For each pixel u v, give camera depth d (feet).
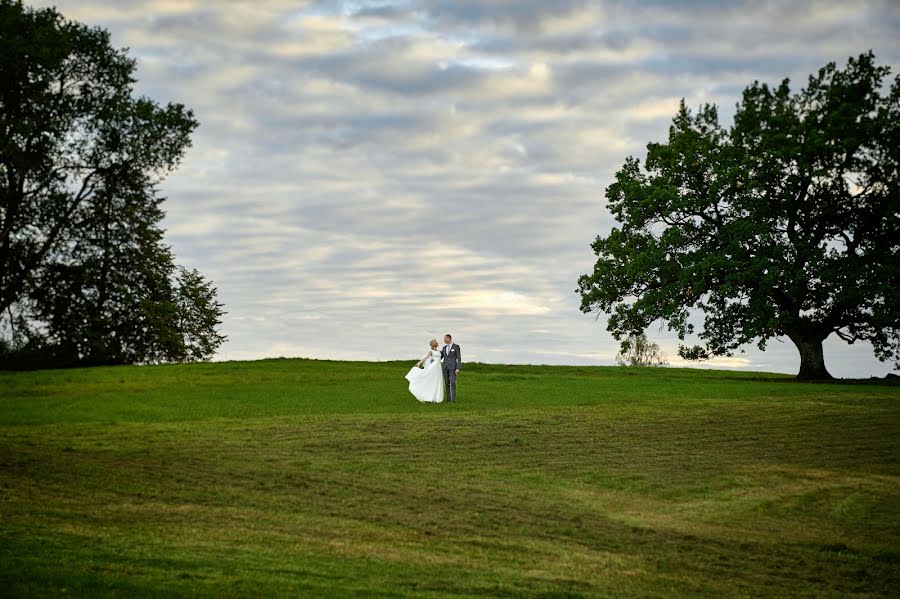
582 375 157.58
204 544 43.32
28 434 75.46
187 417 88.28
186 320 200.13
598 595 38.50
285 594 34.88
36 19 166.91
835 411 105.50
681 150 169.17
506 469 67.77
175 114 181.57
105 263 180.86
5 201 164.86
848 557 47.88
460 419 91.40
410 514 52.75
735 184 161.79
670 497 60.75
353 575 39.04
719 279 157.79
